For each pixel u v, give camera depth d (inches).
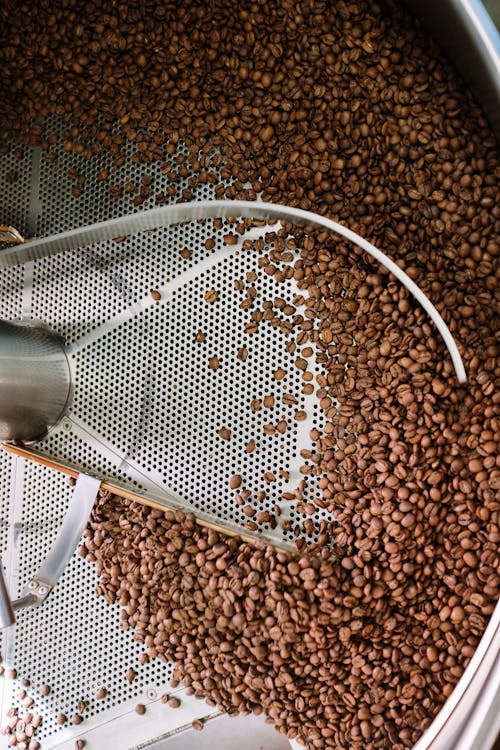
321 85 49.8
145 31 51.0
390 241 48.8
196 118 51.6
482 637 44.1
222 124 51.1
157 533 49.7
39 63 52.7
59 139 53.8
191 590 48.7
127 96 52.4
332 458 49.4
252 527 50.3
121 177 53.4
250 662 47.4
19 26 52.2
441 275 48.2
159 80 51.6
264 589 47.2
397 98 49.0
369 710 46.4
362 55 49.4
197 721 49.5
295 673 47.1
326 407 49.9
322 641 45.8
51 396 51.8
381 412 47.9
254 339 51.8
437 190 48.8
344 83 49.8
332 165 49.9
